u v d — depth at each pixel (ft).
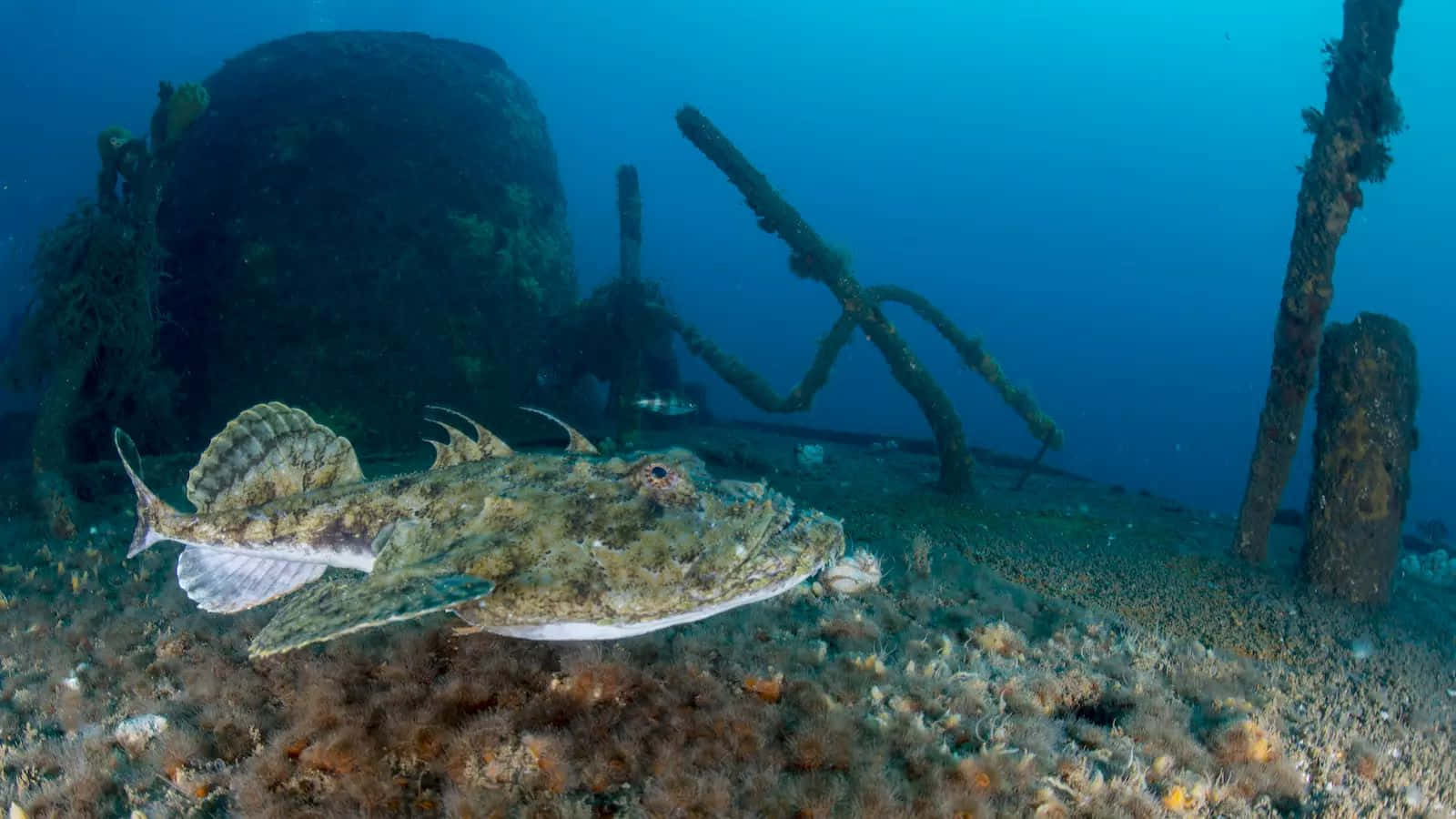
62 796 3.24
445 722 3.31
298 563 3.98
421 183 11.04
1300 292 7.20
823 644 4.15
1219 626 5.77
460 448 3.82
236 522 3.84
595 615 2.89
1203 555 7.62
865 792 2.92
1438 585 8.90
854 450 13.64
